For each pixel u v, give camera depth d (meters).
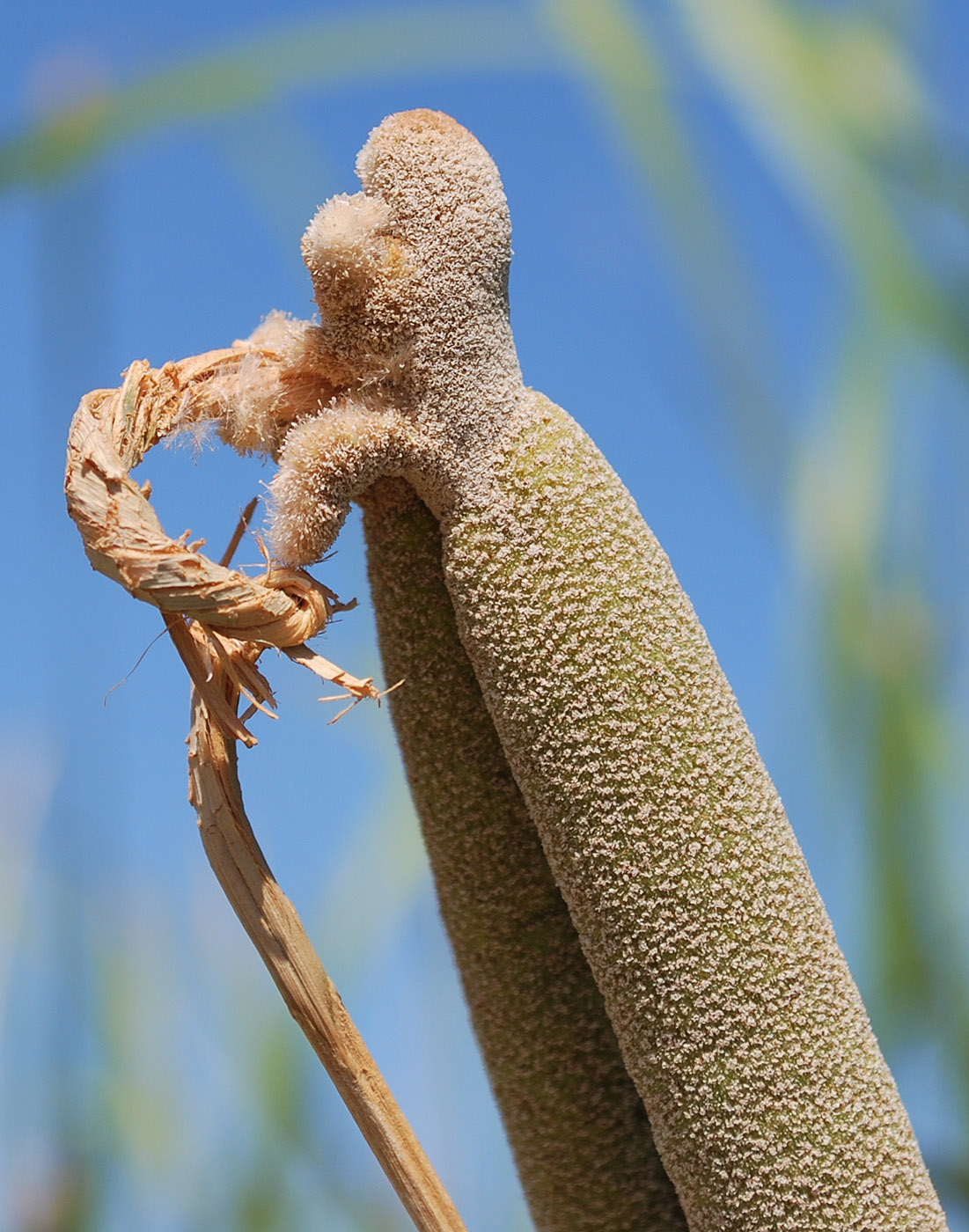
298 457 0.17
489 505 0.17
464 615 0.17
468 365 0.17
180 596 0.17
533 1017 0.18
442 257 0.17
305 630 0.17
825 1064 0.17
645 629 0.17
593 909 0.17
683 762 0.17
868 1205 0.17
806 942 0.17
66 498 0.17
